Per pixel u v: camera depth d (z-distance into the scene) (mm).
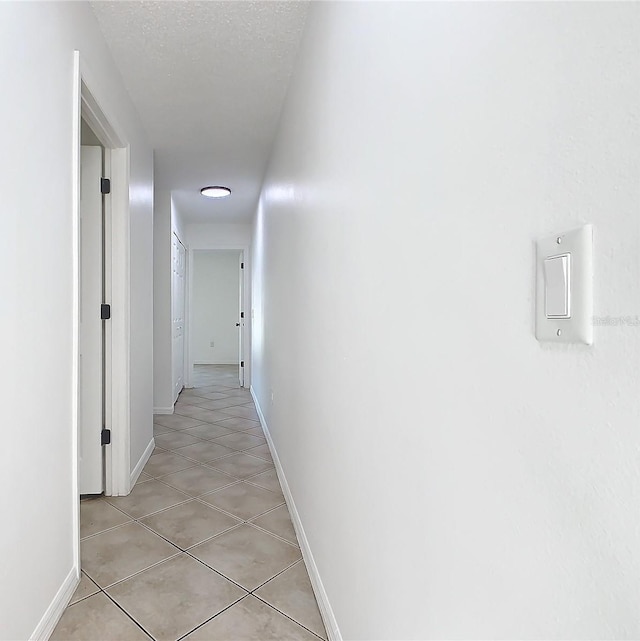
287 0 1941
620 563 401
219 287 10070
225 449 3697
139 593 1766
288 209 2713
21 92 1312
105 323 2682
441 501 749
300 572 1938
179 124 3174
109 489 2725
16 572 1291
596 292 429
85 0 1873
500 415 584
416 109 846
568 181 466
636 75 390
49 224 1509
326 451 1650
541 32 506
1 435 1206
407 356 891
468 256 664
